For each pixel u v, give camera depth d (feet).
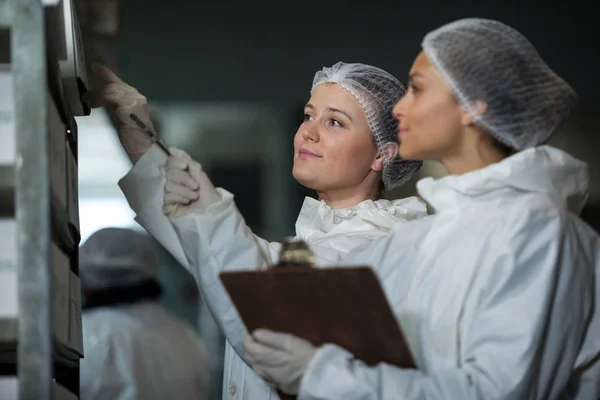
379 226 10.18
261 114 30.40
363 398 7.31
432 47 8.06
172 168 9.21
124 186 9.76
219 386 25.99
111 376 14.90
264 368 7.62
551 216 7.66
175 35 27.73
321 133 10.35
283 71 28.53
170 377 15.37
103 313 15.38
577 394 8.09
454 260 7.85
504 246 7.58
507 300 7.50
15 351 7.84
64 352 8.00
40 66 6.86
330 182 10.34
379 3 27.12
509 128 8.02
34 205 6.81
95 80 9.62
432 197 8.25
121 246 15.70
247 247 9.21
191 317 29.53
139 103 9.64
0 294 6.94
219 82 28.89
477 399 7.18
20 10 6.86
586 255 8.05
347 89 10.29
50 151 7.14
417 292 7.93
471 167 8.23
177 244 9.79
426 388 7.27
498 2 26.73
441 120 8.07
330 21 27.73
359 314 7.24
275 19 27.58
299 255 7.50
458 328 7.66
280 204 31.81
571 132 28.25
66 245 8.55
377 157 10.55
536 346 7.32
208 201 9.24
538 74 8.11
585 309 7.84
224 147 31.22
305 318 7.49
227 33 27.94
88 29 10.16
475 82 7.94
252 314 7.72
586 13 26.61
